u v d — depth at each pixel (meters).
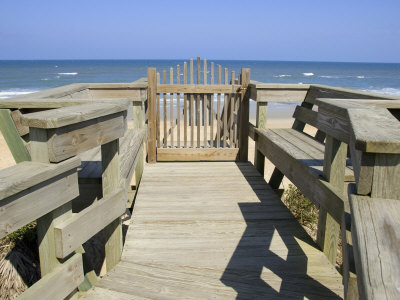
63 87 3.67
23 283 3.41
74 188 1.87
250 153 9.63
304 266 2.68
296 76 66.19
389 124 1.48
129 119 16.95
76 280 1.92
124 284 2.43
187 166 5.16
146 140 5.64
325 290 2.39
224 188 4.30
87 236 2.04
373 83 52.62
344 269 1.61
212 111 5.30
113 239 2.64
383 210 1.16
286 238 3.11
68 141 1.79
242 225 3.35
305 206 5.00
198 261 2.74
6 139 2.38
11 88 42.50
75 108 2.03
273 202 3.89
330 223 2.80
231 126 5.41
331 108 2.38
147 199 3.94
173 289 2.38
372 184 1.25
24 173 1.55
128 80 54.44
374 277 0.92
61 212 1.82
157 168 5.06
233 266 2.68
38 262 3.70
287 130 4.90
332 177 2.71
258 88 4.74
